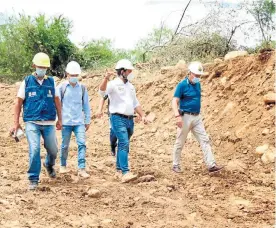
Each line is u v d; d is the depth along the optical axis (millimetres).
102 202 7680
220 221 7078
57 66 24141
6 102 18703
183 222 6973
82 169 9031
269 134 10477
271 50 12586
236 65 12969
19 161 10602
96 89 16984
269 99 11195
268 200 7926
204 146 9422
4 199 7480
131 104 8930
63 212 7117
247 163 9914
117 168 9461
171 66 16031
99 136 13906
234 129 11297
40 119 8164
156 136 12812
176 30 18906
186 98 9359
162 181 8930
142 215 7191
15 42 24578
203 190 8453
